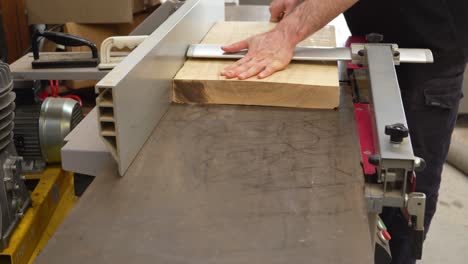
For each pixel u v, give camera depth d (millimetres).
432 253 2277
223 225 811
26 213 1294
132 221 820
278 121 1146
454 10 1375
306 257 741
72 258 740
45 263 730
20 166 1251
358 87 1321
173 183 919
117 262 733
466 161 2803
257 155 1008
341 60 1281
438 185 1601
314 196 881
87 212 841
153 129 1102
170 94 1220
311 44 1498
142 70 1011
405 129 883
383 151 877
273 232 794
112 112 909
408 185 900
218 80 1200
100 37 2516
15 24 2420
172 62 1220
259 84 1188
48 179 1463
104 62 1587
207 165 974
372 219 957
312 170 958
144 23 1813
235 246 764
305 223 814
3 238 1171
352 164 977
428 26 1405
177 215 834
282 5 1674
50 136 1428
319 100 1191
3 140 1160
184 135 1084
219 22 1743
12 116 1200
